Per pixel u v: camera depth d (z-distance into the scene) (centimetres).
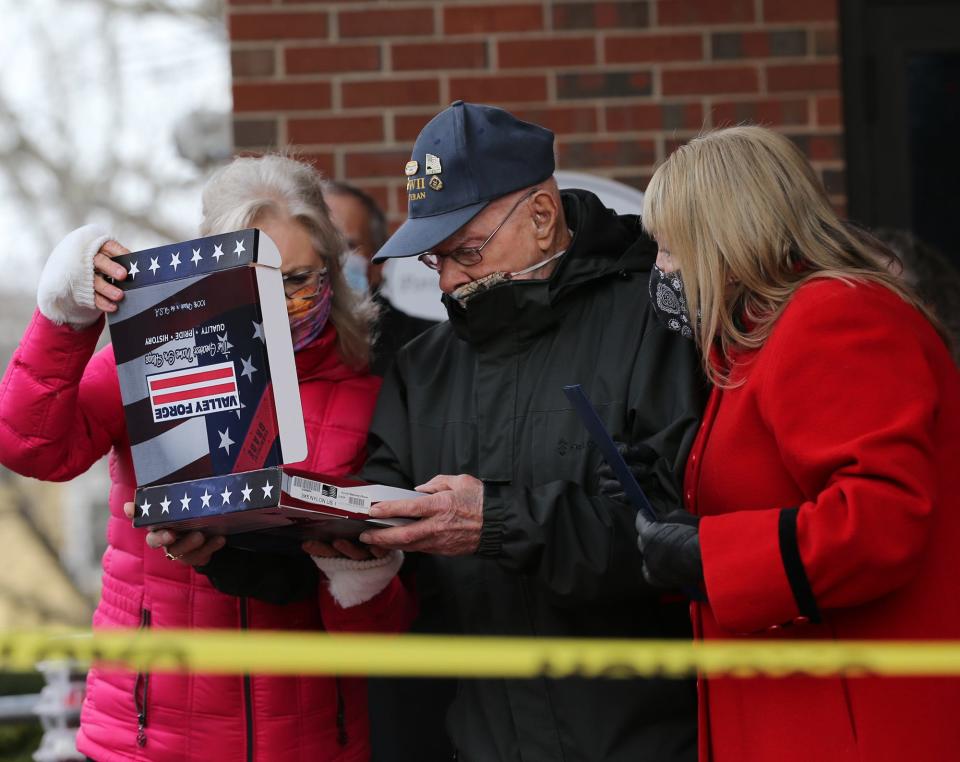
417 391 456
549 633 425
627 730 413
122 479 465
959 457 370
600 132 785
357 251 663
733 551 358
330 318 474
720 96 786
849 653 328
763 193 383
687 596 404
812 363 360
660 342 428
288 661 306
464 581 439
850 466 349
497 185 436
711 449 389
